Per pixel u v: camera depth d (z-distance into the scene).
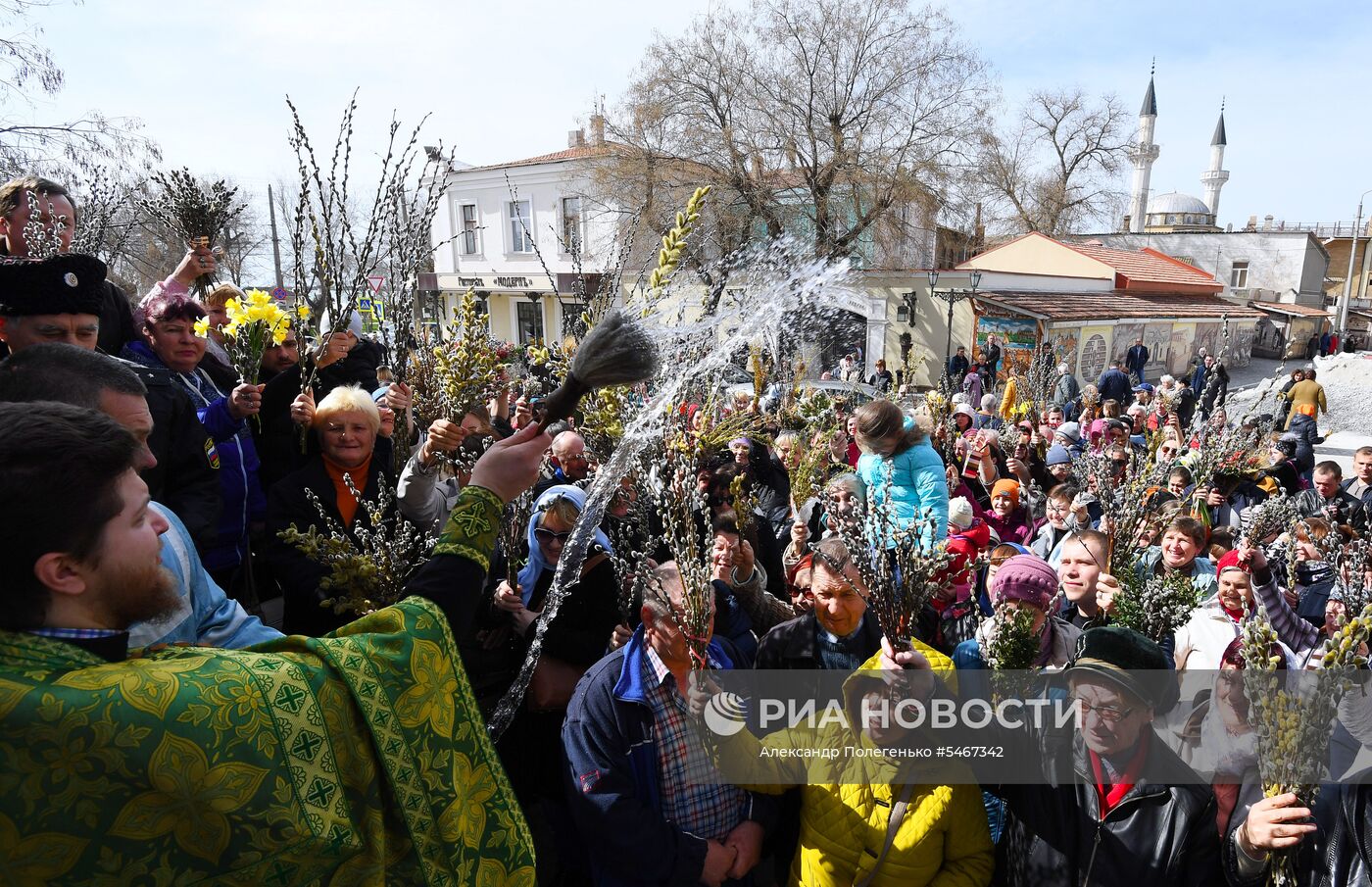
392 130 2.96
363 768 1.08
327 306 2.97
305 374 2.99
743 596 3.03
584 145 21.61
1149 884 1.78
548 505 2.69
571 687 2.57
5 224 2.80
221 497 2.65
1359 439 15.20
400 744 1.11
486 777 1.22
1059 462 6.49
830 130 19.42
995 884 2.07
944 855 2.03
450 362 2.94
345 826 1.04
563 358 3.46
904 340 19.59
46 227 2.68
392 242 3.10
